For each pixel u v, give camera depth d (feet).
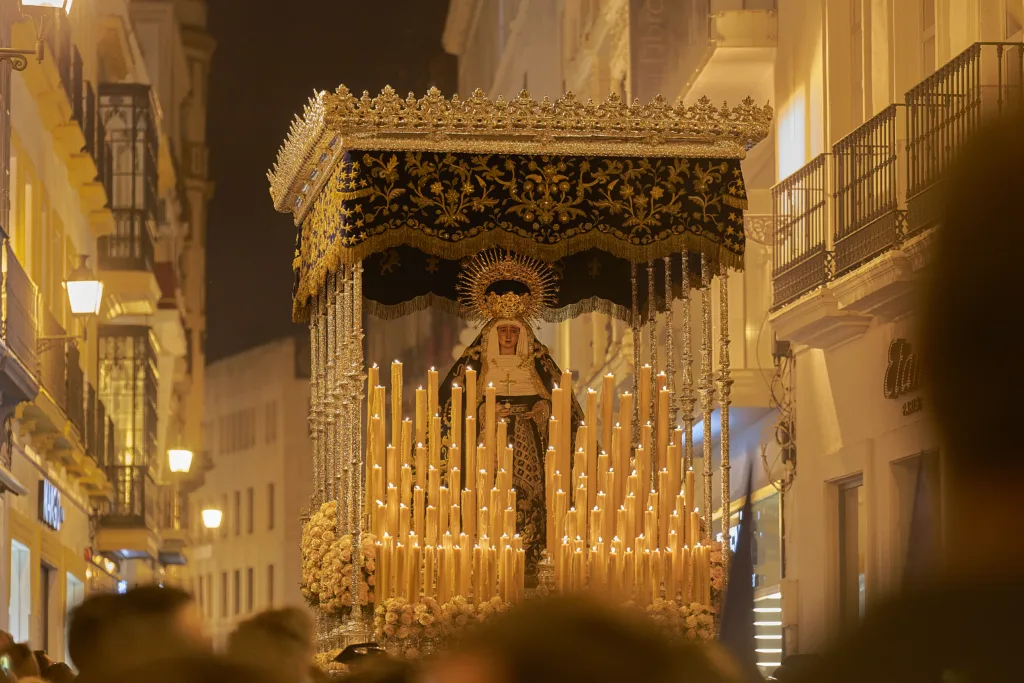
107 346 145.28
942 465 4.15
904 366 58.65
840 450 67.51
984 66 53.57
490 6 171.63
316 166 51.29
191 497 334.65
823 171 67.51
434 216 47.42
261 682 6.84
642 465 48.49
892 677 3.99
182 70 224.53
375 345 246.68
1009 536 3.96
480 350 51.55
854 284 60.54
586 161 48.62
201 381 236.63
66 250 113.50
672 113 48.96
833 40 69.36
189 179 234.99
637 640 4.65
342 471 49.62
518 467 50.60
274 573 309.01
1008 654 3.89
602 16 113.19
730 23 76.74
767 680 7.89
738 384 77.92
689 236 48.93
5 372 72.08
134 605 17.43
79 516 123.13
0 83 78.38
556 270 54.24
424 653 45.06
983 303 3.98
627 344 93.76
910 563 4.15
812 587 71.46
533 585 50.03
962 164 4.05
